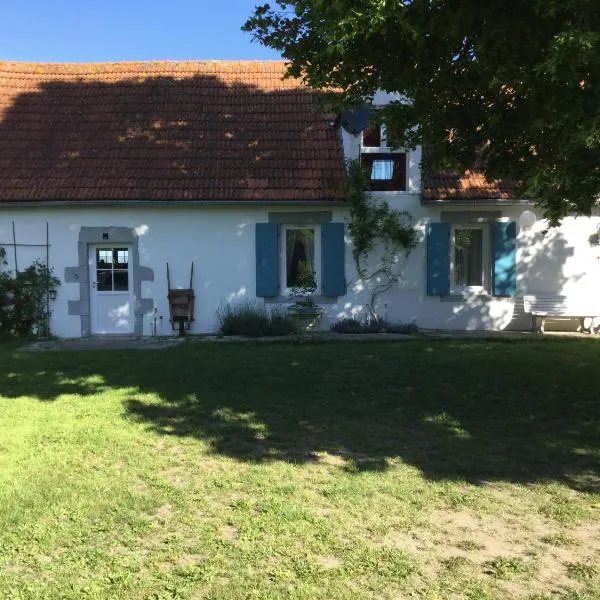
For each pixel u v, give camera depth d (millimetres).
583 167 5289
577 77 4344
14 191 12000
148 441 5488
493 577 3240
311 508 4082
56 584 3158
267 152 12945
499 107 5926
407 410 6570
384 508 4090
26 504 4098
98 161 12664
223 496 4285
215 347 10648
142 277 12398
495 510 4078
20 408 6633
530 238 12680
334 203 12148
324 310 12586
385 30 4836
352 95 6984
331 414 6430
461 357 9367
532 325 12695
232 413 6457
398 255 12633
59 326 12406
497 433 5781
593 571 3299
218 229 12422
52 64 15180
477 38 5039
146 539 3645
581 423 6098
